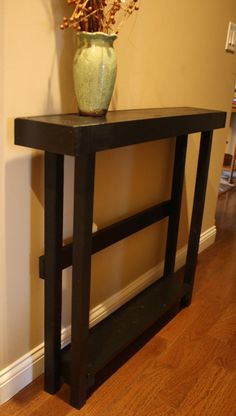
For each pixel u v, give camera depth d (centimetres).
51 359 131
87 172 104
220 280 222
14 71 104
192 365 153
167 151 189
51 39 112
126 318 158
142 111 142
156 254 206
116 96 144
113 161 153
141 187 176
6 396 131
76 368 125
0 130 105
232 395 139
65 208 135
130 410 131
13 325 128
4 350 127
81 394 129
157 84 166
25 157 114
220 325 180
